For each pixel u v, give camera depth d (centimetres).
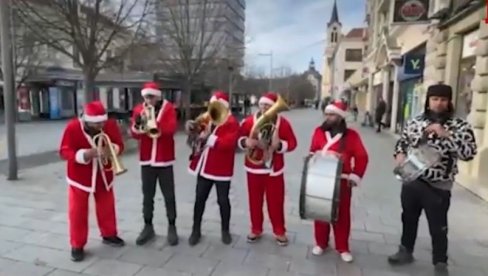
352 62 6588
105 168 418
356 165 398
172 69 1978
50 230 475
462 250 445
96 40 1035
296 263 404
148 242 446
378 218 550
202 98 2558
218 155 432
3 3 704
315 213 377
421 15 1241
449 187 368
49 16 989
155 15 1480
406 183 384
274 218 448
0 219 512
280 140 437
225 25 2131
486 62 709
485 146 678
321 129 413
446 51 956
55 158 971
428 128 360
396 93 1806
